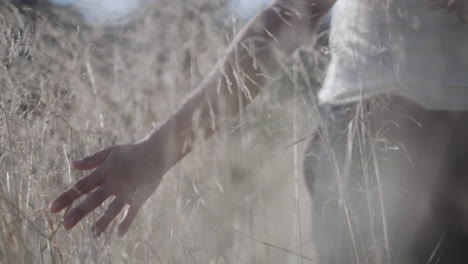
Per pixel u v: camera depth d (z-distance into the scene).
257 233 1.95
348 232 1.63
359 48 1.64
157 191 2.03
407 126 1.59
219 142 2.10
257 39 1.66
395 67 1.59
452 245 1.60
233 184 2.00
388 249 1.58
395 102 1.60
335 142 1.67
